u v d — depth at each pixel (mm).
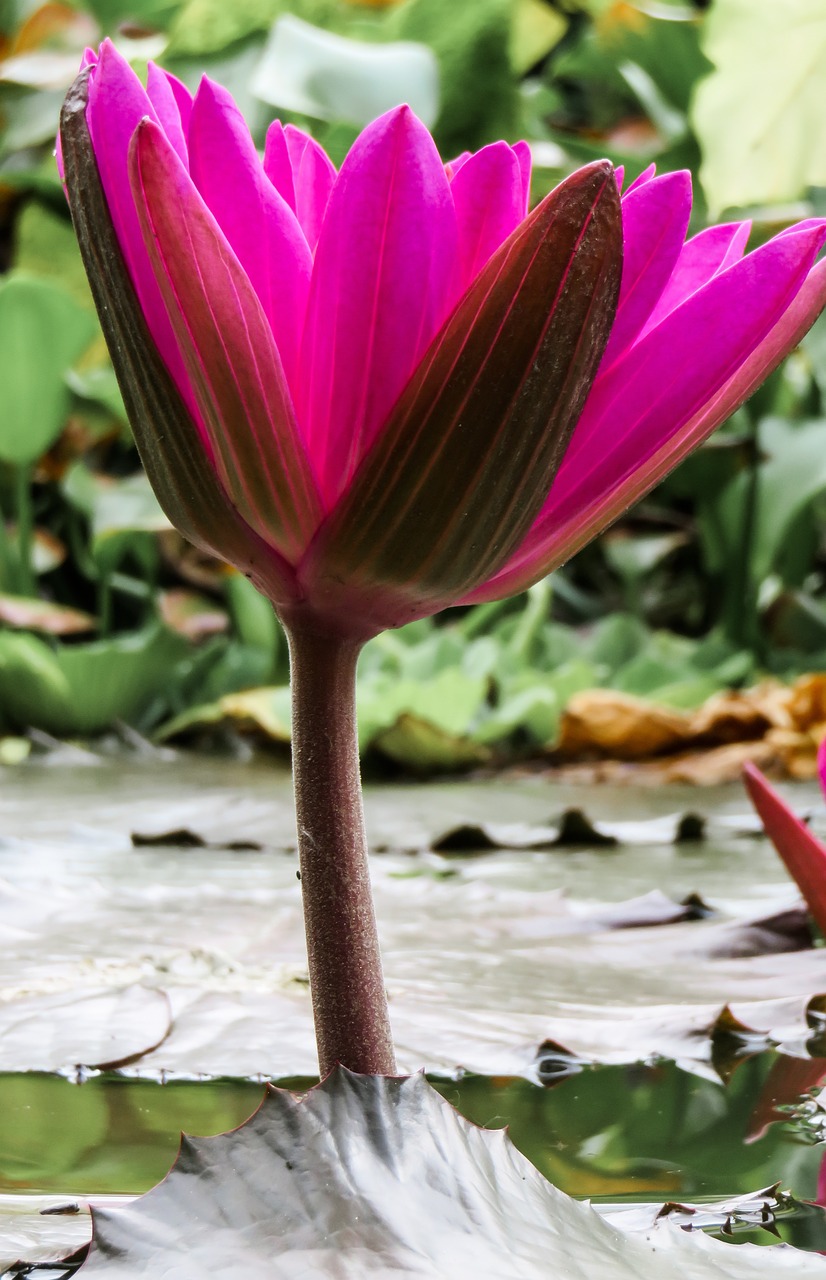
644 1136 671
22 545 3041
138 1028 741
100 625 3096
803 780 2074
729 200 1414
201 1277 555
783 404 3463
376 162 573
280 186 604
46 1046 727
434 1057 726
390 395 579
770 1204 618
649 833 1494
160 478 585
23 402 2801
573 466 591
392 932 984
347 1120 583
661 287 590
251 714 2520
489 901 1088
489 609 3182
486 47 3314
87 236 581
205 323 565
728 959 905
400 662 2713
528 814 1711
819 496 3379
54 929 956
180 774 2125
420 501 572
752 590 3117
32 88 3652
